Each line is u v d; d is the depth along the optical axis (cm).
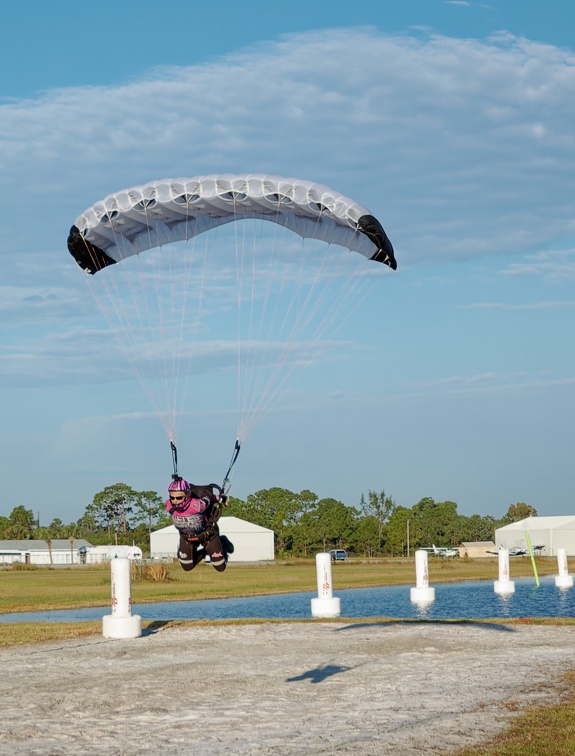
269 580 6362
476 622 2767
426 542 18225
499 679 1708
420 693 1578
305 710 1444
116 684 1717
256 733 1277
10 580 6712
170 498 1630
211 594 5034
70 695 1606
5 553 13512
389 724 1324
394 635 2438
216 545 1667
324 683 1705
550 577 6550
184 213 2167
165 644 2306
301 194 2053
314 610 3244
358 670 1856
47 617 3797
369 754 1142
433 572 7394
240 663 1970
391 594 5072
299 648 2203
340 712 1423
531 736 1216
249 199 2094
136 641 2380
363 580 6369
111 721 1377
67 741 1245
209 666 1930
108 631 2444
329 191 2055
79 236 2242
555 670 1805
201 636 2461
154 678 1781
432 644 2250
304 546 15938
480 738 1223
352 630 2569
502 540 12556
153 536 12338
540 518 12588
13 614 3972
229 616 3872
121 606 2461
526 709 1411
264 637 2423
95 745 1219
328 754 1145
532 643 2259
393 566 9056
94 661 2038
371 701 1512
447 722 1330
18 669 1939
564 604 4256
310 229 2242
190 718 1391
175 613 4019
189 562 1702
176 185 2088
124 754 1165
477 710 1416
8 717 1420
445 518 19050
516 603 4331
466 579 6372
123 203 2122
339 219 2070
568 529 12056
